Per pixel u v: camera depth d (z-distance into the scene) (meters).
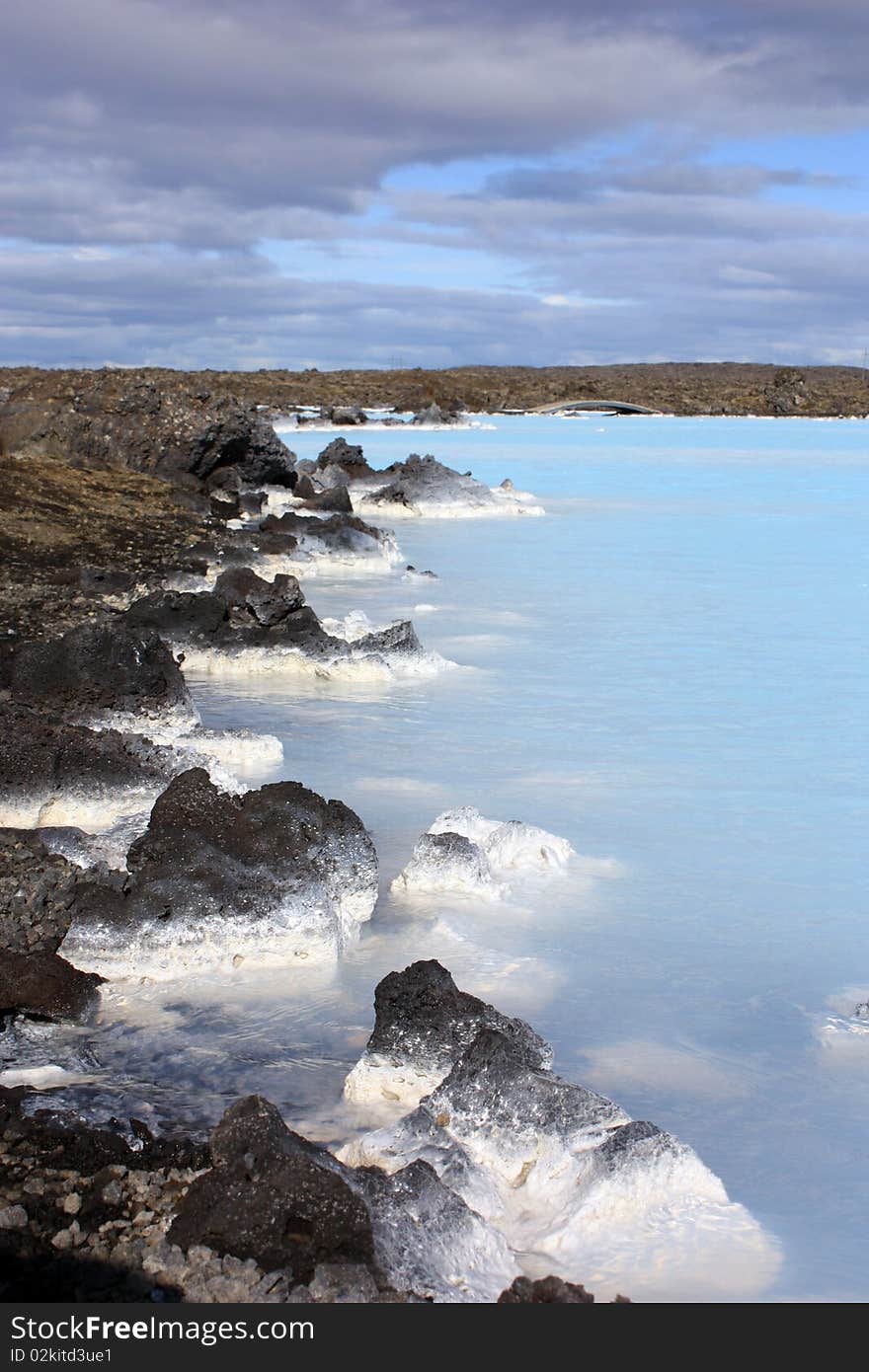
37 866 6.89
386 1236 4.26
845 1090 5.54
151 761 8.85
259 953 6.61
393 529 25.30
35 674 10.55
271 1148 4.31
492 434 57.28
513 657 13.74
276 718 11.34
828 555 21.56
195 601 13.57
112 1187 4.53
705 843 8.35
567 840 8.23
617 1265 4.41
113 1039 5.90
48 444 26.34
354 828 7.29
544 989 6.39
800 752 10.29
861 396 86.31
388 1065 5.45
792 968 6.66
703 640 14.61
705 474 37.81
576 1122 4.97
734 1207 4.67
